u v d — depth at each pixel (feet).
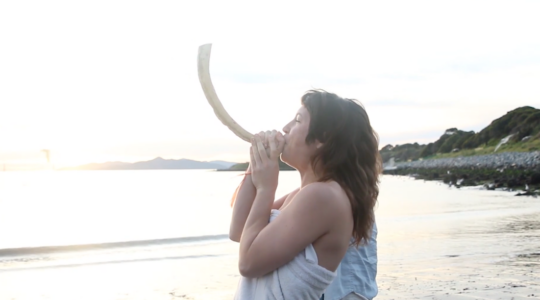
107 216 63.31
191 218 59.98
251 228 5.67
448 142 289.12
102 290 21.98
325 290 6.09
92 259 30.30
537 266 24.97
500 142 224.53
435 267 24.88
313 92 6.04
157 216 62.69
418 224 45.32
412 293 19.54
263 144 6.00
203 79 5.98
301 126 5.90
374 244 6.51
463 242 33.47
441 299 18.63
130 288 22.31
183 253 32.32
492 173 135.95
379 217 53.11
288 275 5.43
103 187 151.02
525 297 18.80
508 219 48.14
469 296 19.03
